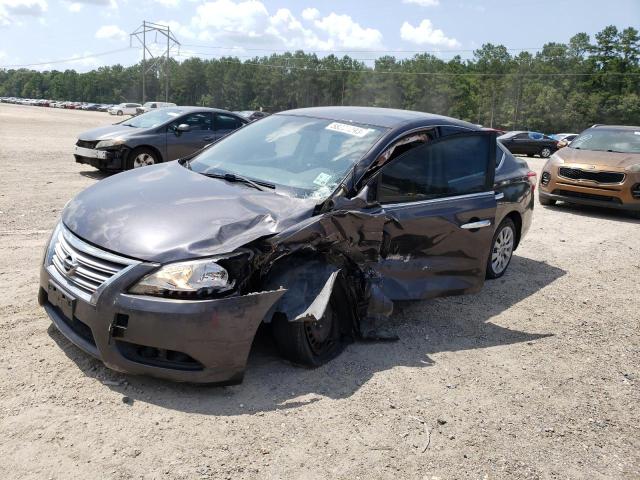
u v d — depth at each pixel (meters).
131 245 3.38
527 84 109.44
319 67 145.00
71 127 29.97
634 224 10.57
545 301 5.92
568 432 3.55
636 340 5.10
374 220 4.05
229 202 3.83
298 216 3.74
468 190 5.09
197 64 159.62
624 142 11.77
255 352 4.03
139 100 172.12
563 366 4.45
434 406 3.66
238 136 5.21
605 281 6.81
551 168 11.56
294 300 3.62
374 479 2.92
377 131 4.64
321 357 4.00
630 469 3.24
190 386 3.53
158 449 2.96
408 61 134.75
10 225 7.02
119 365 3.33
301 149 4.65
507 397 3.89
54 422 3.08
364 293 4.12
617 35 102.94
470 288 5.09
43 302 3.88
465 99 117.69
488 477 3.04
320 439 3.18
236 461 2.93
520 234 6.71
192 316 3.22
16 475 2.68
